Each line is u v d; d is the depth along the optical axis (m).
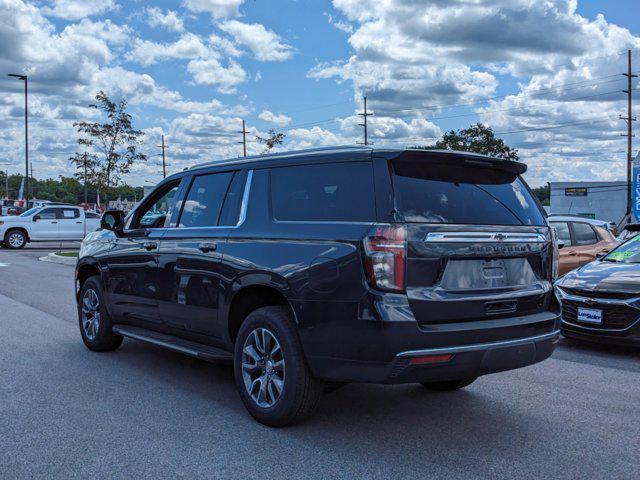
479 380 5.86
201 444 4.09
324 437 4.25
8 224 26.06
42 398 5.08
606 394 5.41
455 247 4.05
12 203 59.66
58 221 26.97
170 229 5.65
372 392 5.40
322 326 4.06
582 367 6.45
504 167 4.65
